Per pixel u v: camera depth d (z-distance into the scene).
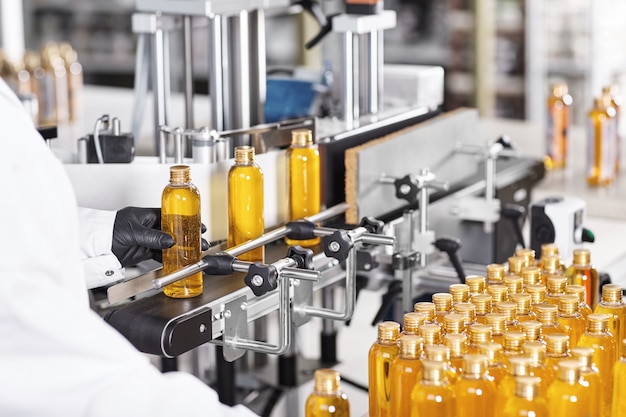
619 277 2.61
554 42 5.39
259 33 2.43
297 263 1.78
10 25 5.46
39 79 3.63
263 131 2.12
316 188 2.10
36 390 1.30
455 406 1.48
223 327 1.76
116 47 6.04
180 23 2.48
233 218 1.92
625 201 3.03
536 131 3.97
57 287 1.31
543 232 2.33
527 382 1.42
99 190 1.98
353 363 2.99
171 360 2.91
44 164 1.34
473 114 2.69
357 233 1.88
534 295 1.77
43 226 1.31
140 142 3.19
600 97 3.23
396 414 1.56
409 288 2.23
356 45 2.54
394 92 2.76
